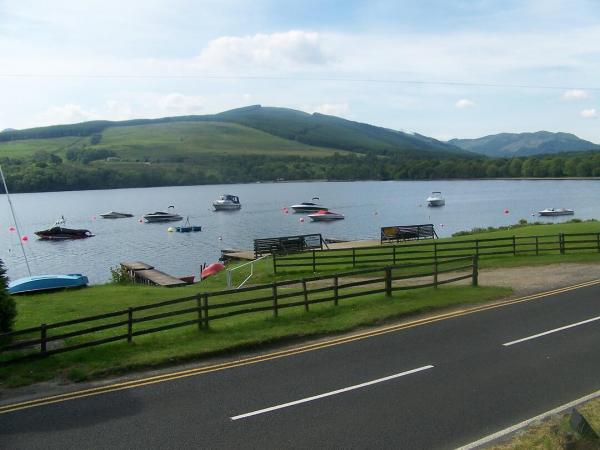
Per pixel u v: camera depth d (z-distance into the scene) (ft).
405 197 508.12
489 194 520.01
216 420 32.55
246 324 54.13
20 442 30.30
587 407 32.68
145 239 256.93
